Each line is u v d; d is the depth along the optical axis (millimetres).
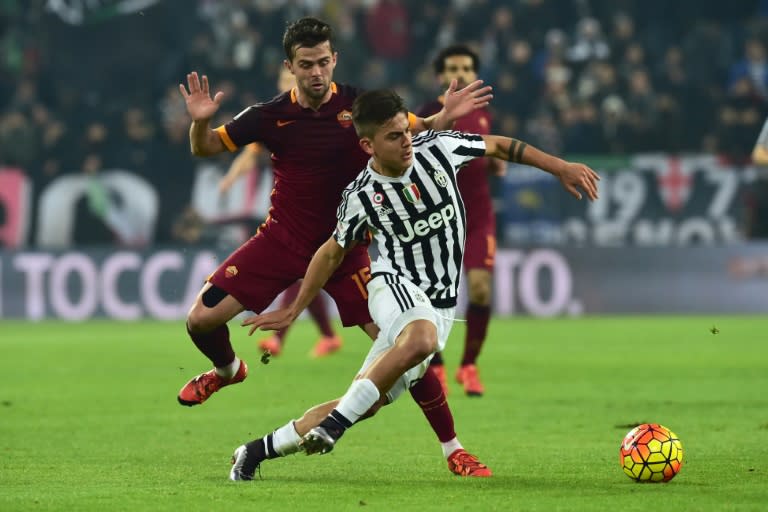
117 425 28812
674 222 68125
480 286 34750
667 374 39594
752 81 73500
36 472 22078
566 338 53500
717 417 29359
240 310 23391
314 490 19719
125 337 55281
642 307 67875
